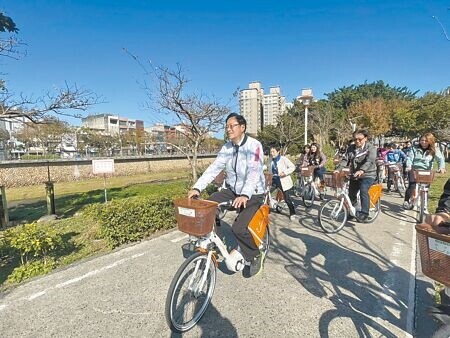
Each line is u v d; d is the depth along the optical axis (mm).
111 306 2842
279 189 6242
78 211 9359
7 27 6293
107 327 2527
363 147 5367
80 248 4625
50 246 3857
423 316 2646
